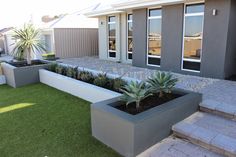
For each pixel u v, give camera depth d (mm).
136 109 3490
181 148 3182
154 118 3129
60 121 4301
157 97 4074
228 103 4387
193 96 4074
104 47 13242
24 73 7547
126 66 10195
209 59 7195
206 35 7141
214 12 6758
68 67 7496
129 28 11383
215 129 3531
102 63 11375
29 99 5863
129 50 11602
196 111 4277
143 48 9594
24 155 3123
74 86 6000
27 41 8148
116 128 3102
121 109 3521
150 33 9258
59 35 14367
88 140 3525
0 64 8289
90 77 6215
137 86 3602
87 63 11359
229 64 7137
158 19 8852
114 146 3213
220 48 6848
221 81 6512
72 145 3371
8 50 20969
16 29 8320
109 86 5508
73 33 14977
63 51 14664
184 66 8117
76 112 4773
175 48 8227
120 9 9750
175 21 8023
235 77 7145
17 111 4945
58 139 3566
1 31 23094
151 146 3195
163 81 3988
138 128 2889
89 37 15883
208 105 4238
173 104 3596
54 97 5977
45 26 15180
